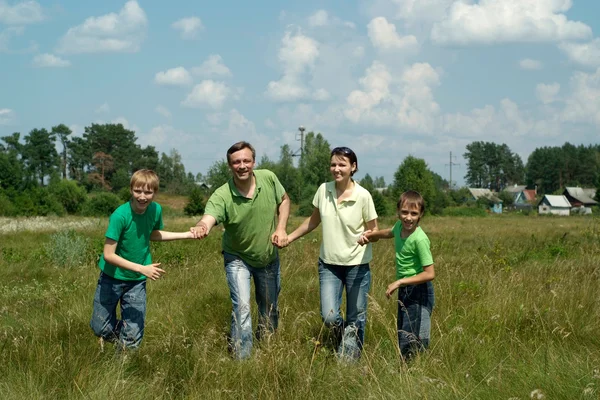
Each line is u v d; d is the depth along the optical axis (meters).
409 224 4.95
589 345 5.10
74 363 4.40
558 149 144.88
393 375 4.22
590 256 11.58
